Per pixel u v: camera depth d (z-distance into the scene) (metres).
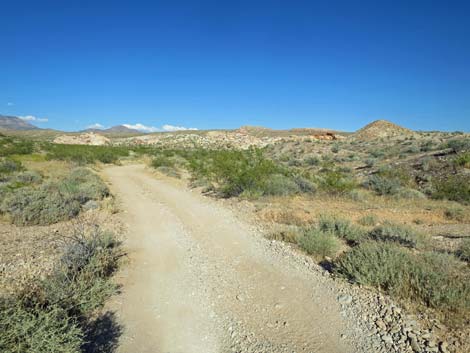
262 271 6.38
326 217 9.57
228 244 8.15
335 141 57.41
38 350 3.17
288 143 59.22
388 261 5.56
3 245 7.36
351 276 5.80
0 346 3.04
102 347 3.91
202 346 4.02
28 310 3.75
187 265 6.70
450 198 15.48
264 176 15.49
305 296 5.30
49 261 6.31
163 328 4.39
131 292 5.41
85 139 94.69
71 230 8.87
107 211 11.48
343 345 3.99
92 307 4.68
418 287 4.91
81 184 14.89
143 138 112.94
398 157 29.78
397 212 12.27
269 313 4.79
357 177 22.84
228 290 5.55
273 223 10.19
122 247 7.71
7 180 16.95
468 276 5.25
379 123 72.50
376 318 4.51
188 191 17.34
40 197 10.84
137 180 21.70
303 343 4.05
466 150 24.16
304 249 7.48
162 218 11.00
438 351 3.72
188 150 62.78
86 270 5.40
